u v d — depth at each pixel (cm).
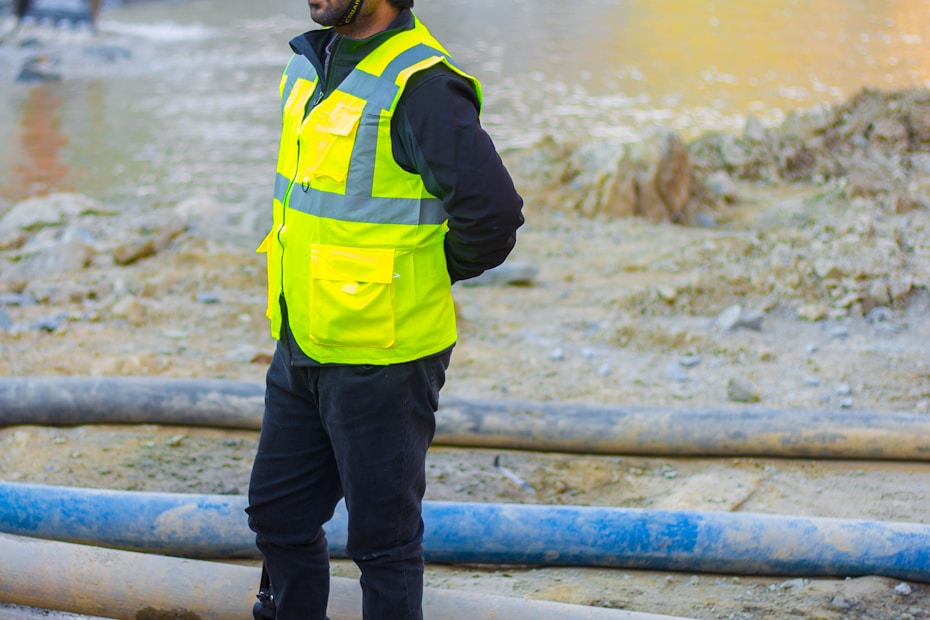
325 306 510
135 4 5194
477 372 1185
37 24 4244
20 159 2370
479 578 754
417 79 488
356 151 500
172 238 1691
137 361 1163
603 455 982
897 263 1523
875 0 5416
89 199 1919
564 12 5016
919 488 914
